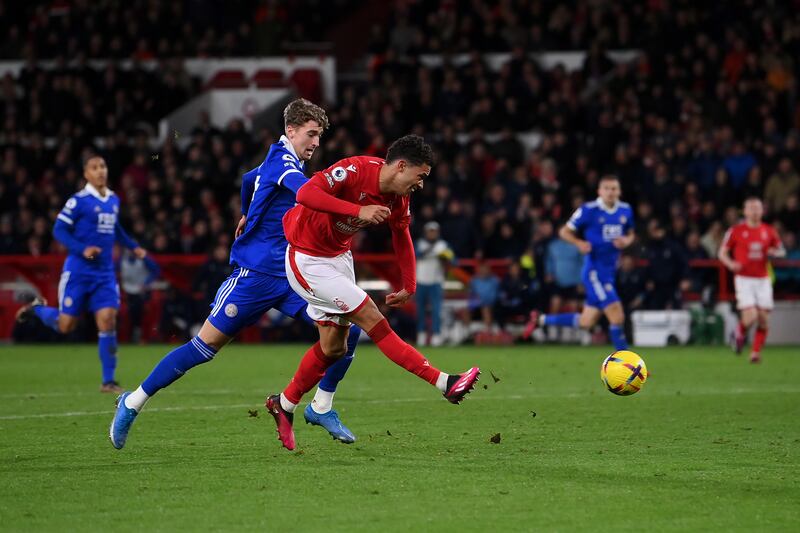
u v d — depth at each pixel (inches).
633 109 3346.5
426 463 953.5
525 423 1229.7
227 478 882.8
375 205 923.4
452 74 3575.3
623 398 1498.5
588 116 3395.7
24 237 3169.3
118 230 1678.2
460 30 3826.3
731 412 1333.7
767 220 3070.9
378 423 1231.5
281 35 3988.7
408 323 3034.0
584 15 3791.8
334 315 975.0
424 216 3024.1
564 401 1459.2
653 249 2898.6
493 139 3508.9
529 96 3518.7
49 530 710.5
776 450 1026.7
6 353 2561.5
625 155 3166.8
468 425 1214.3
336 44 4237.2
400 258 1013.2
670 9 3673.7
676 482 864.9
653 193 3100.4
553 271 2933.1
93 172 1648.6
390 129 3430.1
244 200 1107.3
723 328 2913.4
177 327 3021.7
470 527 714.8
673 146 3208.7
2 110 3774.6
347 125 3420.3
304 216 972.6
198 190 3257.9
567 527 715.4
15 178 3430.1
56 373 1974.7
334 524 723.4
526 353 2514.8
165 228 3107.8
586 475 895.1
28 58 3892.7
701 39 3506.4
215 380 1809.8
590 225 2038.6
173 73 3828.7
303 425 1200.2
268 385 1713.8
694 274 2984.7
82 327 3051.2
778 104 3378.4
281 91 3838.6
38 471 914.7
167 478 882.8
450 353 2522.1
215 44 3976.4
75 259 1644.9
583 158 3196.4
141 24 3951.8
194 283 3011.8
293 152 1068.5
